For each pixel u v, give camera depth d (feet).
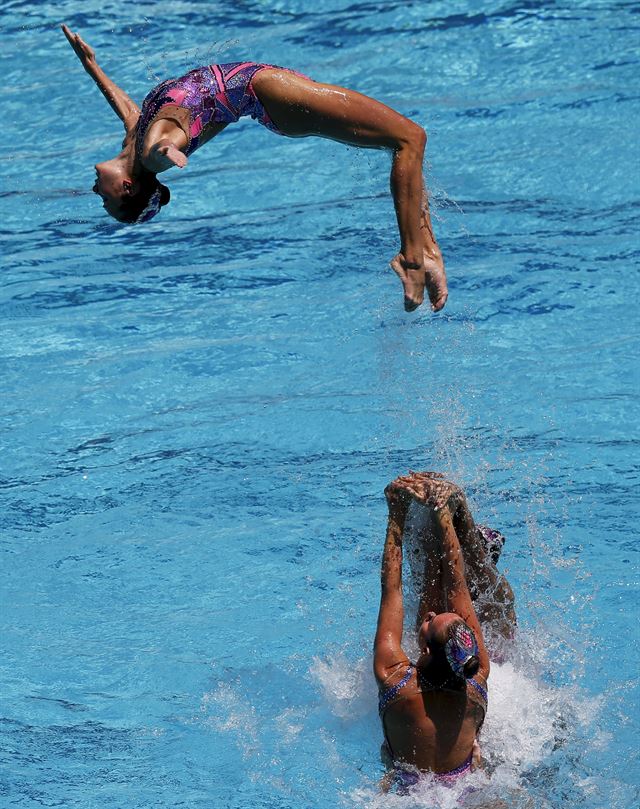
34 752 60.44
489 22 148.25
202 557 76.95
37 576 75.46
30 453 87.71
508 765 58.18
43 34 148.97
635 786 57.06
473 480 82.84
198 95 54.34
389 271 108.78
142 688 65.62
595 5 152.87
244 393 94.17
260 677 66.28
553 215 116.16
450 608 59.11
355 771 59.11
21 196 122.01
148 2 154.92
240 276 109.50
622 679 64.85
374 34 146.00
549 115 131.54
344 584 73.92
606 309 102.68
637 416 89.15
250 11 152.25
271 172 126.41
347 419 90.12
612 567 74.43
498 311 102.68
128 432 89.97
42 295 107.24
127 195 55.21
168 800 57.00
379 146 54.65
